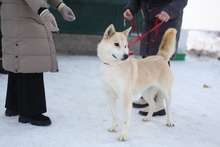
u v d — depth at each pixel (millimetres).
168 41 3131
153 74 2922
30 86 2686
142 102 3678
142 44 3701
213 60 8508
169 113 2994
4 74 4930
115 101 2756
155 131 2797
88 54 8438
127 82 2559
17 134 2508
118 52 2479
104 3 9320
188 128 2938
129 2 3641
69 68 6090
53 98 3768
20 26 2504
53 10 8938
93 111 3344
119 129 2812
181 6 3100
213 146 2486
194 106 3797
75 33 8031
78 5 9156
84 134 2615
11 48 2543
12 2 2492
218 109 3699
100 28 8172
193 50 9766
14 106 2941
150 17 3471
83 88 4461
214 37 12047
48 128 2707
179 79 5547
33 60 2562
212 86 5090
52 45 2762
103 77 2615
